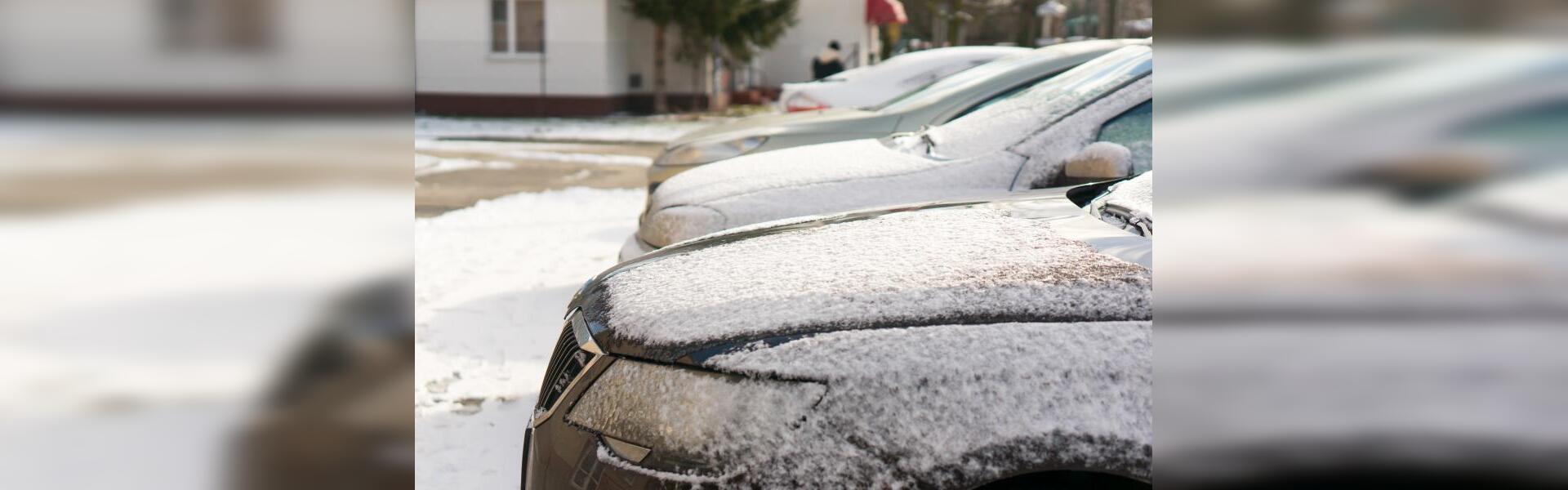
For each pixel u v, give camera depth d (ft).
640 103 172.24
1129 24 193.98
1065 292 12.42
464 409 24.79
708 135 42.91
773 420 11.42
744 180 29.73
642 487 11.77
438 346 30.35
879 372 11.40
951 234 16.06
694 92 173.78
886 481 10.94
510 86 155.22
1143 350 11.42
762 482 11.20
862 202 28.27
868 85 80.12
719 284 14.17
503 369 28.12
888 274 13.56
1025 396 11.11
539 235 51.70
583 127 134.62
